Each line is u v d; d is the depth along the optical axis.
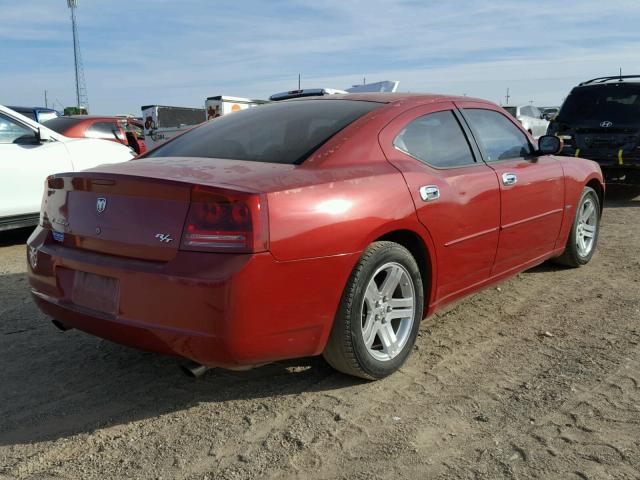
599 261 5.91
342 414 2.97
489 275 4.13
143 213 2.80
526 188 4.34
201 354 2.69
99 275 2.92
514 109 19.47
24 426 2.87
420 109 3.77
